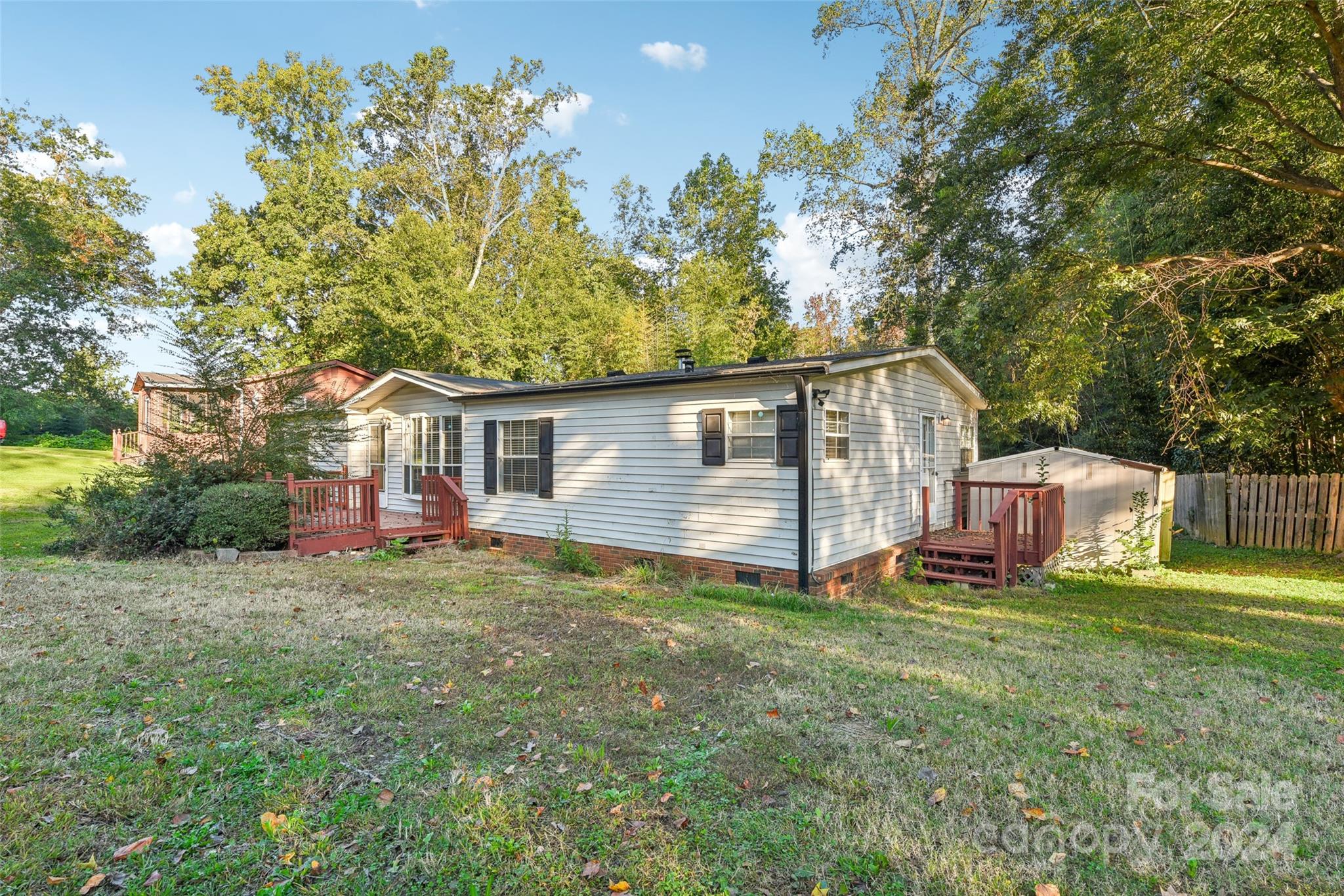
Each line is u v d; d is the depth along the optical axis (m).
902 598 8.41
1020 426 20.45
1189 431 13.36
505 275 30.58
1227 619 7.17
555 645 5.34
